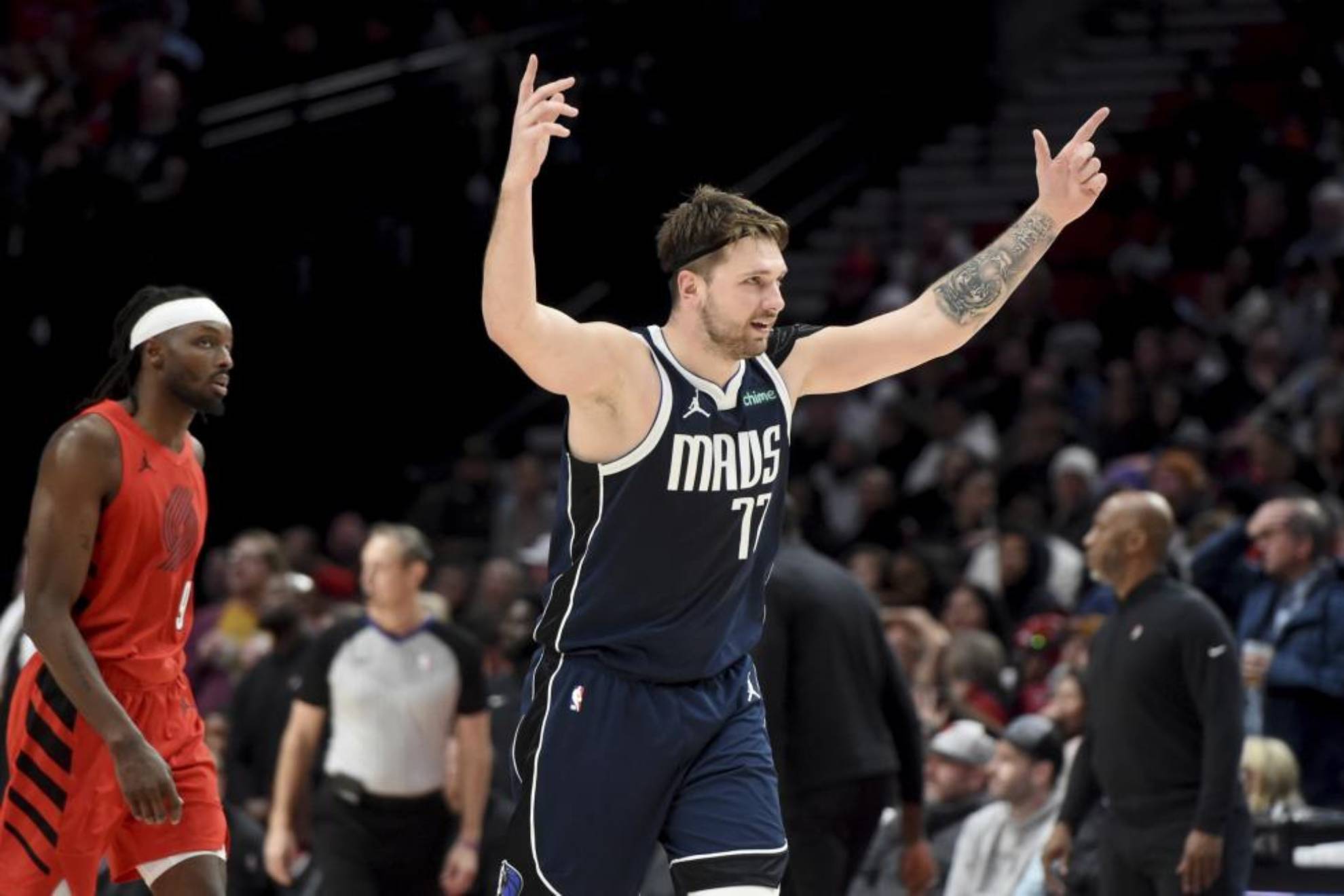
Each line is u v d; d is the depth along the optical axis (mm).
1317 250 28328
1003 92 35656
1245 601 16359
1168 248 30266
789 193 34438
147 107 29984
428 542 25781
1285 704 15070
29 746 8773
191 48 32344
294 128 29328
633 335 7734
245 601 19234
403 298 29609
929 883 12922
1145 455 23984
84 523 8672
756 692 8180
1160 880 11438
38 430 25688
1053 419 24594
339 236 29094
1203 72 33938
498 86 30562
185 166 28109
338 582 23609
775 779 8031
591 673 7898
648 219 31141
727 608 7969
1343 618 15055
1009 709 16453
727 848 7781
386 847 13891
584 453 7734
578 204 30484
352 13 31172
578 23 31641
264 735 16250
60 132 28781
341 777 13922
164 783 8445
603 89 30828
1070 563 20094
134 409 9000
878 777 12328
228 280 27969
